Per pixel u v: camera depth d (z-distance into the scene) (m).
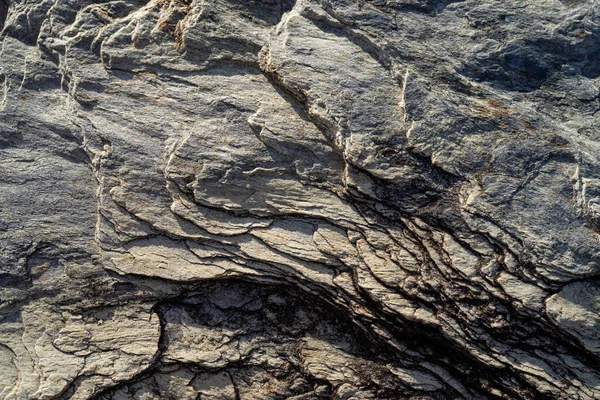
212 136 7.68
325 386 7.21
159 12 8.45
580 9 7.92
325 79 7.50
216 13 8.12
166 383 7.26
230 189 7.47
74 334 7.22
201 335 7.40
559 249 6.43
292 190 7.42
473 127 7.12
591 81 7.58
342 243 7.18
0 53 8.59
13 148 7.98
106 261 7.52
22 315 7.25
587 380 6.31
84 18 8.56
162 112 7.96
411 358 7.08
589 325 6.20
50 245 7.55
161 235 7.58
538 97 7.46
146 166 7.73
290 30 7.83
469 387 6.90
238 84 7.97
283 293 7.64
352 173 7.21
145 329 7.33
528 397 6.53
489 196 6.74
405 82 7.30
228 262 7.42
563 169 6.83
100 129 7.93
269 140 7.52
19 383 6.91
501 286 6.48
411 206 7.00
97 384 7.03
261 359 7.33
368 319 7.13
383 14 7.84
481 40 7.74
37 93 8.34
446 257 6.75
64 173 7.93
